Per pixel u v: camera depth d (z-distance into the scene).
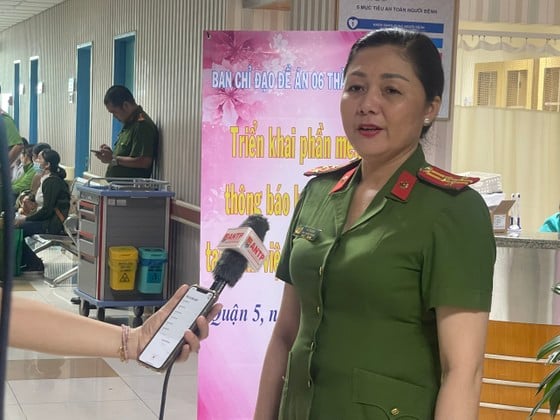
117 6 9.49
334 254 1.67
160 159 7.87
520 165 7.02
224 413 4.24
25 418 4.70
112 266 7.04
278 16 5.92
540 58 6.99
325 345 1.67
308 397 1.69
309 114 4.14
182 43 7.25
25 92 15.78
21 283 8.91
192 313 1.48
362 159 1.77
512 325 3.98
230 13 5.89
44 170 9.45
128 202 7.15
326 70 4.13
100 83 10.27
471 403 1.55
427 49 1.70
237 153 4.14
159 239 7.27
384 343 1.62
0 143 0.80
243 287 4.17
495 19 6.19
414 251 1.60
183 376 5.69
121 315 7.61
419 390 1.62
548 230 5.15
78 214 7.56
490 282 1.61
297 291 1.77
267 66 4.12
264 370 1.90
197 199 6.86
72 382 5.45
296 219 1.87
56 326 1.48
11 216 0.81
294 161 4.16
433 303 1.58
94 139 10.59
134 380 5.55
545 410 3.96
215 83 4.12
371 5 4.55
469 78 7.00
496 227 4.24
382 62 1.67
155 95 8.08
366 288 1.62
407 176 1.67
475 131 6.96
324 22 4.89
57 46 12.92
